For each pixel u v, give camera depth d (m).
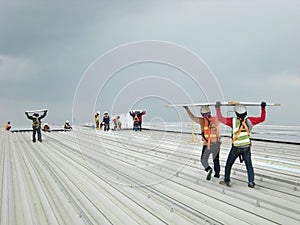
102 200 4.86
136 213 4.23
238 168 6.96
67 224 3.88
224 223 3.75
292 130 14.47
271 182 5.70
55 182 6.06
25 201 4.85
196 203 4.57
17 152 10.61
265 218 3.87
